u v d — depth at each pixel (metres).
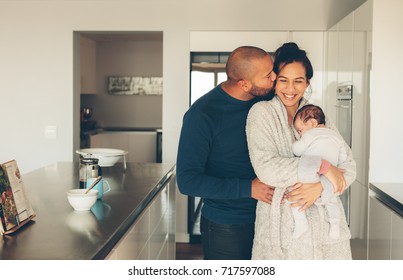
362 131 3.67
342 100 4.29
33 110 5.21
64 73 5.18
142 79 8.30
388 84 3.46
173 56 5.10
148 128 8.27
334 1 4.98
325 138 2.04
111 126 8.41
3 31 5.18
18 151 5.25
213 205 2.18
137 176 3.30
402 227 2.80
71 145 5.21
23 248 1.64
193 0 5.06
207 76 5.09
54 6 5.15
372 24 3.45
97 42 8.32
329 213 2.06
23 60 5.19
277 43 5.03
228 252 2.16
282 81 2.03
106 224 1.97
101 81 8.38
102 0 5.12
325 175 1.97
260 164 1.96
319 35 5.00
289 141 2.06
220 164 2.12
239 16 5.04
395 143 3.48
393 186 3.38
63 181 3.03
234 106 2.08
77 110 5.34
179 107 5.12
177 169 2.09
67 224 1.96
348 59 4.10
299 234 2.02
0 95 5.22
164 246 3.36
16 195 1.92
